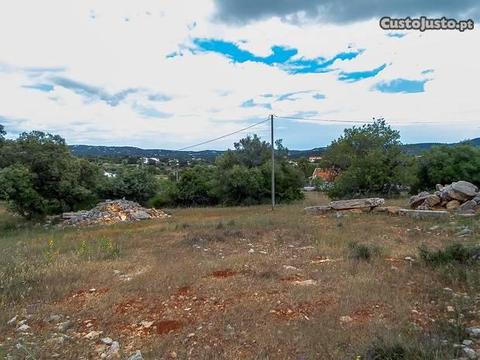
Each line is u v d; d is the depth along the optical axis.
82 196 25.77
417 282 6.38
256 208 25.86
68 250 11.06
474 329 4.32
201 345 4.38
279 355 4.05
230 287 6.45
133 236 13.84
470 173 23.44
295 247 10.14
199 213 24.25
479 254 7.41
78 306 5.90
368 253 8.34
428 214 14.58
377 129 25.95
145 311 5.58
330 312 5.14
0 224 23.38
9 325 5.19
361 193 24.50
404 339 4.05
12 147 23.94
